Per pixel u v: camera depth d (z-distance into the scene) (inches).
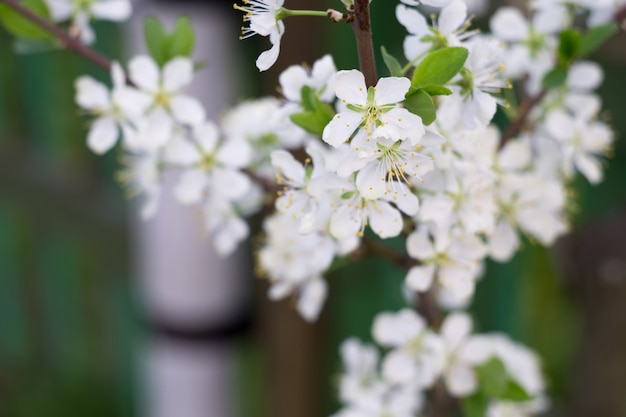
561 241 25.7
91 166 32.2
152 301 29.6
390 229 17.1
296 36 24.6
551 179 20.4
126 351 34.5
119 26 28.7
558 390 29.8
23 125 32.8
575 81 20.7
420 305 20.3
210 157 20.5
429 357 19.9
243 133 20.7
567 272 26.3
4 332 36.4
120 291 33.3
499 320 29.3
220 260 28.5
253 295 29.9
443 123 18.0
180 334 29.5
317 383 30.1
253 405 31.9
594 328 25.8
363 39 16.3
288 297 28.6
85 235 33.0
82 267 33.9
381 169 16.5
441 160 17.8
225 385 30.9
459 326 19.9
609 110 26.8
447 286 18.7
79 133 31.9
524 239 27.8
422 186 18.1
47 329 36.0
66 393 36.2
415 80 16.6
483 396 20.1
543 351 29.9
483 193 18.2
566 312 29.1
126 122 20.9
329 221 17.7
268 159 20.7
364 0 16.1
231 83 26.1
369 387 22.2
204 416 31.1
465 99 17.5
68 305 35.0
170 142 20.4
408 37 17.7
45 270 34.7
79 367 36.0
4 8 20.5
